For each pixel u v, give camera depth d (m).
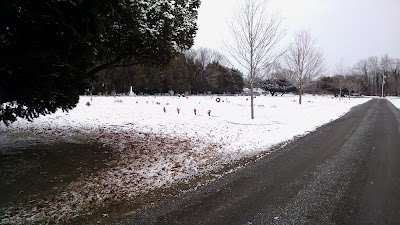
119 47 7.77
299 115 19.92
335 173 6.69
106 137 10.30
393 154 8.58
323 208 4.80
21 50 5.89
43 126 11.99
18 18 5.63
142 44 7.77
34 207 4.82
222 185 5.91
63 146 8.69
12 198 5.12
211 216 4.52
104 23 5.89
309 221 4.35
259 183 6.01
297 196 5.31
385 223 4.30
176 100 33.81
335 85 61.19
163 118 16.19
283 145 9.84
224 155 8.45
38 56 5.98
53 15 5.53
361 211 4.69
